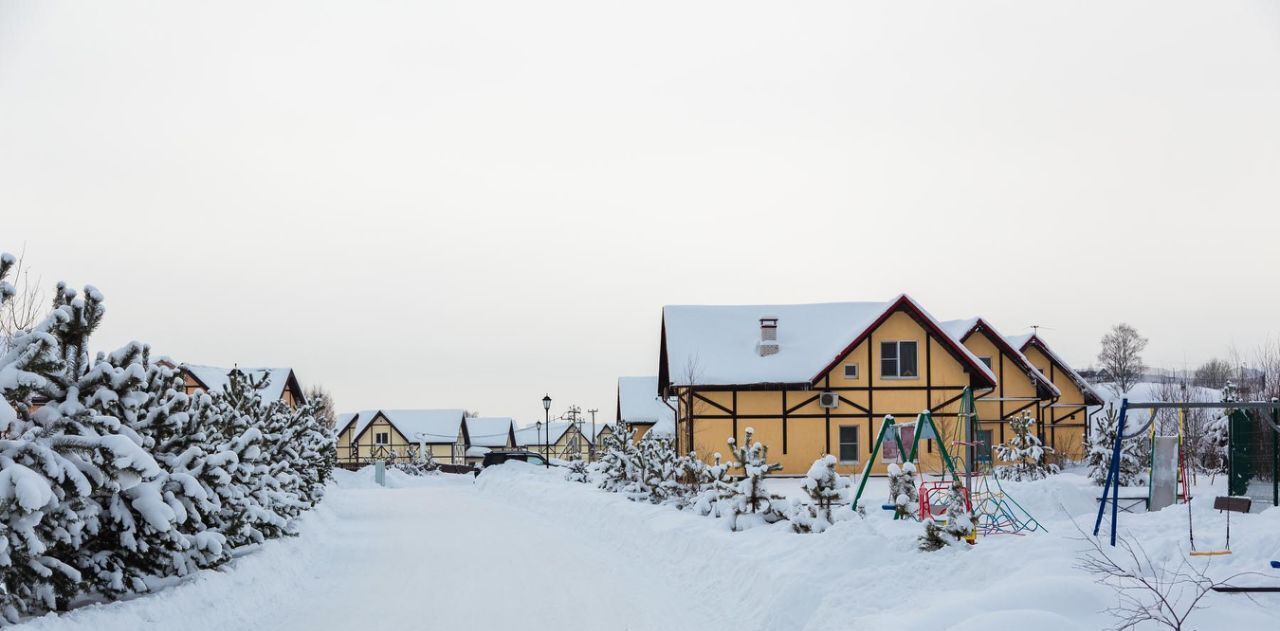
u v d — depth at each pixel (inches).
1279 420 720.3
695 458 908.0
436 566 637.9
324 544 756.6
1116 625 322.0
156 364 469.4
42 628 325.1
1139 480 1021.2
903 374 1401.3
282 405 991.6
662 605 484.7
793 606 424.2
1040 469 1135.6
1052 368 1689.2
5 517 326.0
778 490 1098.1
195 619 408.8
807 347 1471.5
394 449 3762.3
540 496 1241.4
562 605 485.7
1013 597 344.8
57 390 369.7
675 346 1465.3
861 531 498.0
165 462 450.0
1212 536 472.4
